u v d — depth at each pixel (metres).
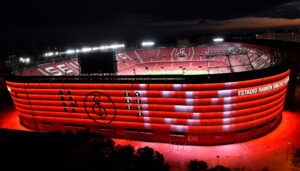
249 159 40.53
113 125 51.31
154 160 28.58
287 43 74.25
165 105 46.22
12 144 24.73
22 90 55.75
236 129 45.78
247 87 43.41
